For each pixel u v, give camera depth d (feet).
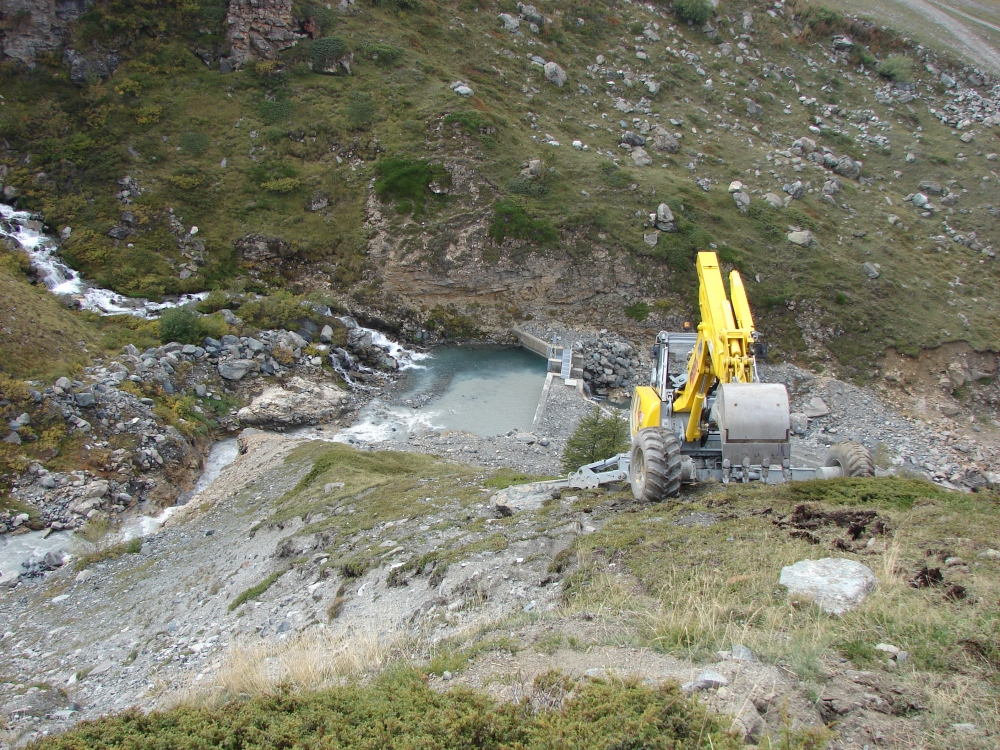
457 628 36.14
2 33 157.79
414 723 22.81
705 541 37.50
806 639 24.49
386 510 67.26
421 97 172.65
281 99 168.76
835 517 38.32
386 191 158.92
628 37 213.25
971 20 244.63
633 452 52.26
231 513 85.81
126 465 95.76
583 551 39.83
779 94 211.41
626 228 157.58
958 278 160.45
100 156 153.79
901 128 206.08
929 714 19.77
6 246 137.59
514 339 156.15
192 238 150.41
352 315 151.43
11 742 41.63
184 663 49.55
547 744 20.13
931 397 139.23
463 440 113.91
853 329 146.00
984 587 26.86
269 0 170.40
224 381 120.78
